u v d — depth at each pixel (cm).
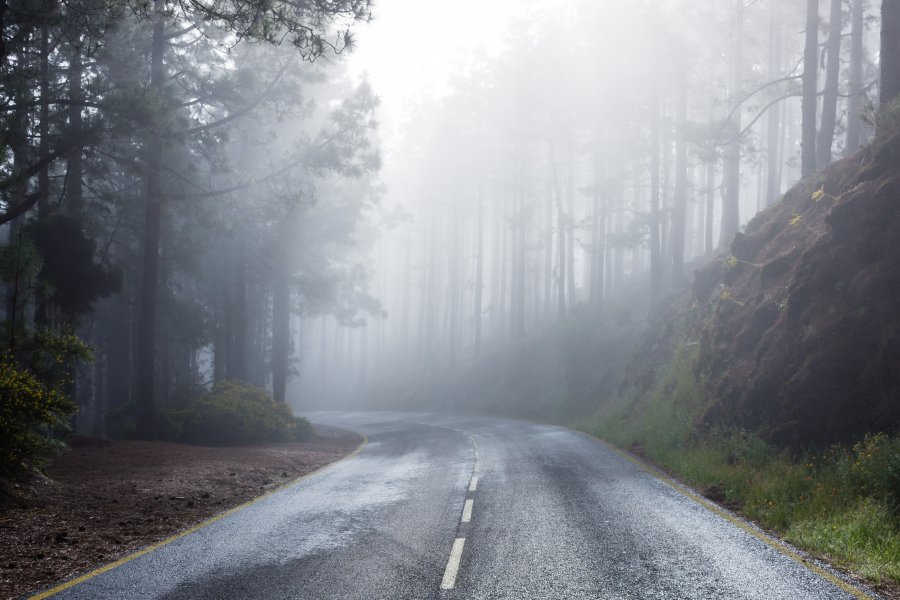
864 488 1002
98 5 1458
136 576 745
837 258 1513
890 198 1448
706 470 1391
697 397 1973
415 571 743
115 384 3212
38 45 1888
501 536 895
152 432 2358
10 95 1673
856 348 1336
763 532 895
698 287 2814
